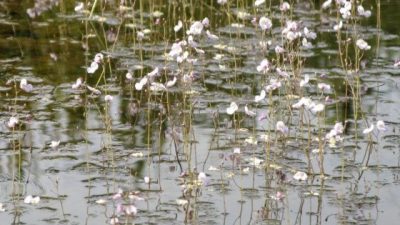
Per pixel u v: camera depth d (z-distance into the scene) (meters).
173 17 14.41
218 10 15.52
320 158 8.61
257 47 13.22
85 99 10.81
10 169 8.66
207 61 12.53
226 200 8.02
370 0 16.45
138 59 12.61
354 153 9.17
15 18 14.95
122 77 11.77
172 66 12.20
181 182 8.38
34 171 8.61
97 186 8.27
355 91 11.23
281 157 9.04
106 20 14.86
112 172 8.59
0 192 8.13
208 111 10.40
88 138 9.48
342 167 8.62
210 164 8.81
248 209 7.84
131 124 9.94
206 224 7.51
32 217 7.61
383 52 13.15
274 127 9.78
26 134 9.59
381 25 14.70
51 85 11.35
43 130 9.71
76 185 8.29
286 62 12.20
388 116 10.30
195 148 9.23
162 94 10.48
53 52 12.98
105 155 9.01
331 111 10.45
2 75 11.72
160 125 9.52
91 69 9.70
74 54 12.89
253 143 9.37
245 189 8.26
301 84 9.28
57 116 10.18
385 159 9.02
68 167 8.71
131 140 9.45
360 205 7.96
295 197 8.12
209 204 7.92
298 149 9.24
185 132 9.15
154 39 13.49
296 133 9.67
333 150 9.25
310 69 12.16
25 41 13.53
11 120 8.63
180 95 10.99
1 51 12.95
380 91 11.29
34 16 15.11
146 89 11.02
